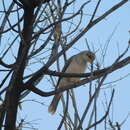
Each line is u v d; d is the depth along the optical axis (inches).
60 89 262.8
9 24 258.4
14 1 268.8
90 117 265.6
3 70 253.0
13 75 244.1
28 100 261.6
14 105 242.8
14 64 254.5
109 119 261.9
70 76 277.6
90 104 258.2
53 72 276.4
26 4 259.9
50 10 292.8
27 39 258.5
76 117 276.2
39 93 258.5
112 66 260.5
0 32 257.8
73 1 281.6
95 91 261.3
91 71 268.8
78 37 257.4
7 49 260.5
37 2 262.5
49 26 259.9
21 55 243.6
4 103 240.4
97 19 259.6
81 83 260.5
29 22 262.2
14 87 245.9
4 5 266.7
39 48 257.9
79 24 281.3
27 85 251.4
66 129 271.4
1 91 247.3
